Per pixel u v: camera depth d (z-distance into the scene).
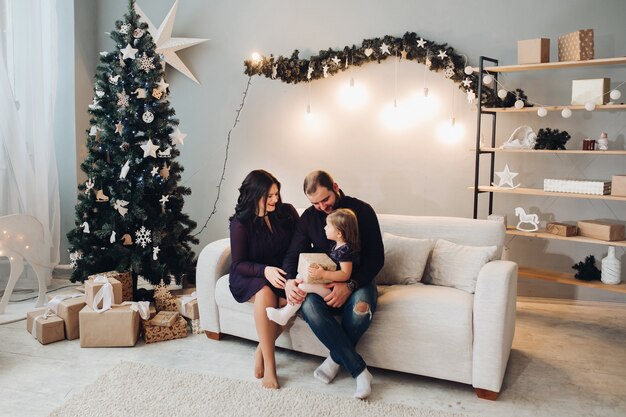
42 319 3.14
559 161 3.84
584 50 3.42
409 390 2.59
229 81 4.56
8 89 3.88
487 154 3.99
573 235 3.60
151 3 4.63
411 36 3.93
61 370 2.77
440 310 2.56
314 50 4.31
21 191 3.97
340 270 2.63
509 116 3.93
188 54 4.63
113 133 3.52
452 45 3.97
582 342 3.20
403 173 4.20
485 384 2.49
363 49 4.07
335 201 2.81
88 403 2.41
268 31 4.41
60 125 4.43
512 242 3.98
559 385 2.65
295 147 4.45
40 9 4.04
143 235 3.49
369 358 2.70
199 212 4.78
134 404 2.40
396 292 2.77
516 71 3.85
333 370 2.66
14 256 3.56
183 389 2.54
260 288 2.72
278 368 2.81
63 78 4.39
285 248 2.90
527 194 3.92
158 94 3.54
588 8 3.67
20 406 2.41
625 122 3.65
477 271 2.80
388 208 4.27
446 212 4.13
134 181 3.56
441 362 2.56
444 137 4.07
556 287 3.94
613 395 2.56
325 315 2.57
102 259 3.60
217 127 4.64
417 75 4.07
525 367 2.85
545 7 3.76
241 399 2.46
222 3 4.50
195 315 3.27
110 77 3.47
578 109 3.61
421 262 2.98
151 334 3.12
